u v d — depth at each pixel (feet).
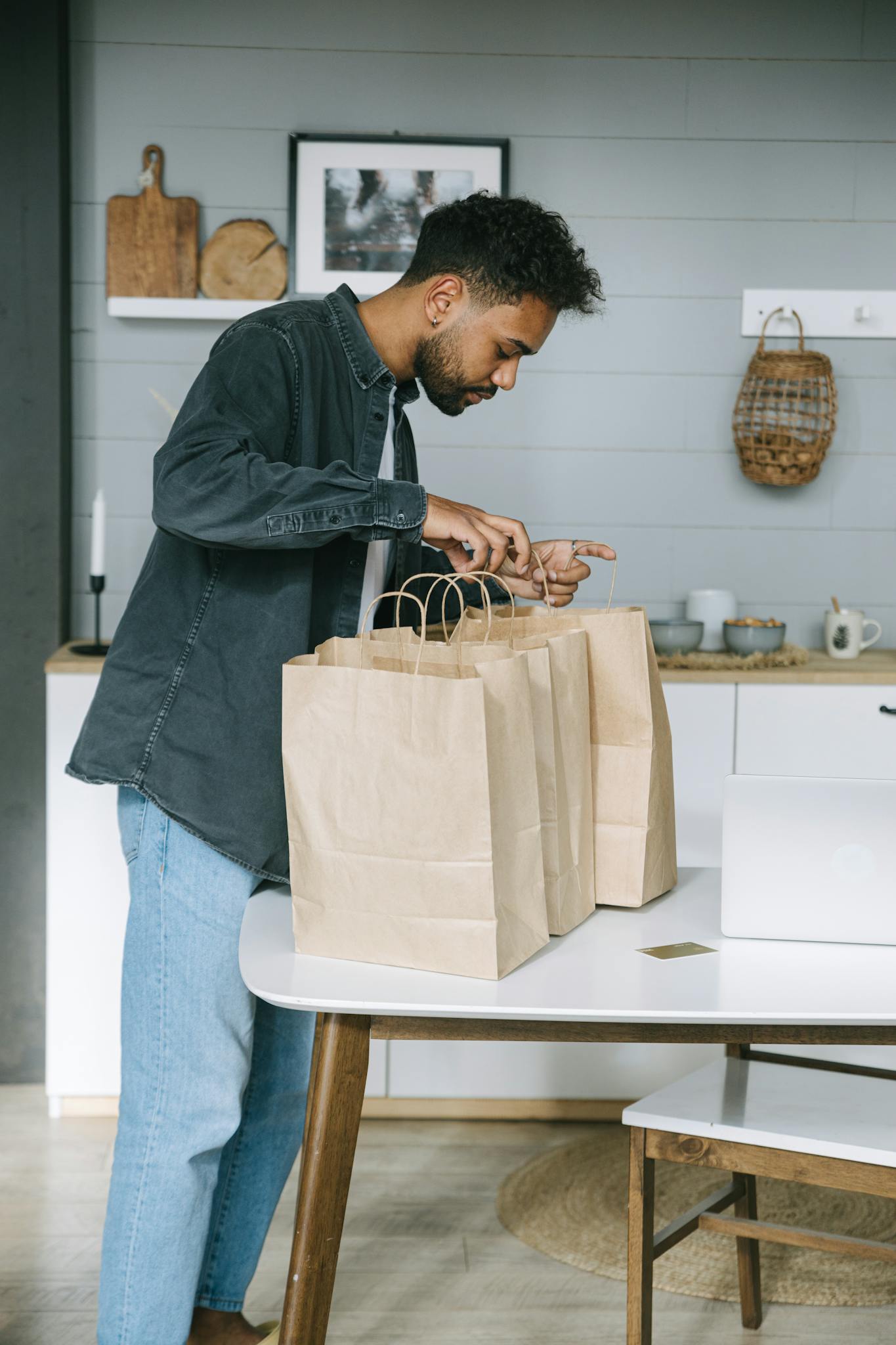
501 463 10.12
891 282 10.03
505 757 4.13
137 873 5.11
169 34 9.63
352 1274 7.06
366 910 4.21
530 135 9.84
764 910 4.58
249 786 5.02
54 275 9.41
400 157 9.74
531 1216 7.73
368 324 5.45
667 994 3.98
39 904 9.70
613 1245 7.38
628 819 4.91
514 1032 4.11
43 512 9.55
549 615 5.09
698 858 8.95
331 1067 4.17
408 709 4.07
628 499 10.18
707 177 9.92
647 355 10.05
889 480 10.21
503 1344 6.41
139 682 5.08
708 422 10.12
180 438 4.77
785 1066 5.65
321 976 4.10
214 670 5.06
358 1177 8.25
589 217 9.93
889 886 4.52
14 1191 8.03
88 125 9.66
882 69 9.86
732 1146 4.81
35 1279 6.98
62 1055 9.05
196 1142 5.05
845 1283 7.03
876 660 9.59
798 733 8.92
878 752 8.93
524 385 10.06
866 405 10.14
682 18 9.79
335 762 4.21
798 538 10.25
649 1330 5.00
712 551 10.25
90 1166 8.41
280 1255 7.31
